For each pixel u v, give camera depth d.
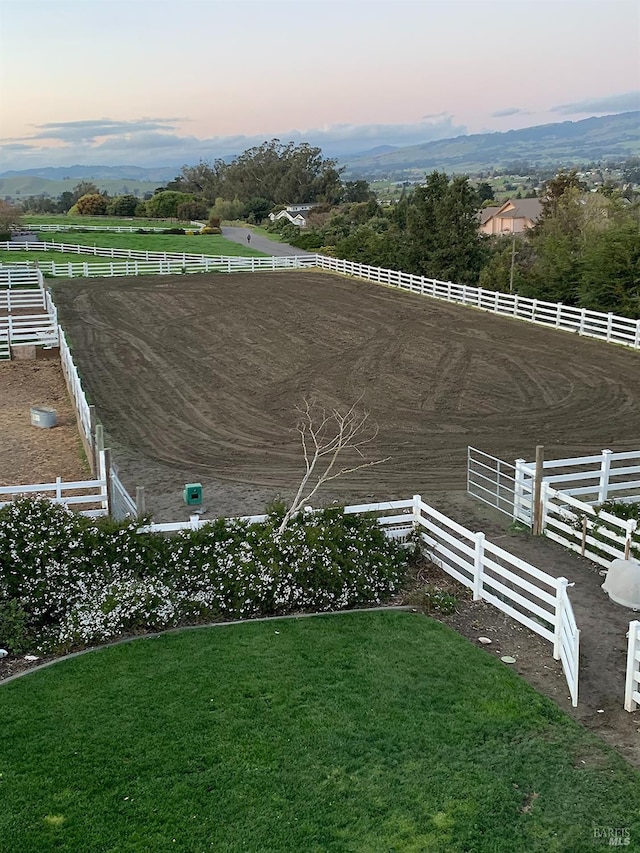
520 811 6.88
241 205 118.62
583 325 31.27
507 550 13.55
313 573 11.75
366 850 6.39
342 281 46.88
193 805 6.88
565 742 7.92
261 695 8.76
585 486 16.88
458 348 29.78
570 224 57.97
